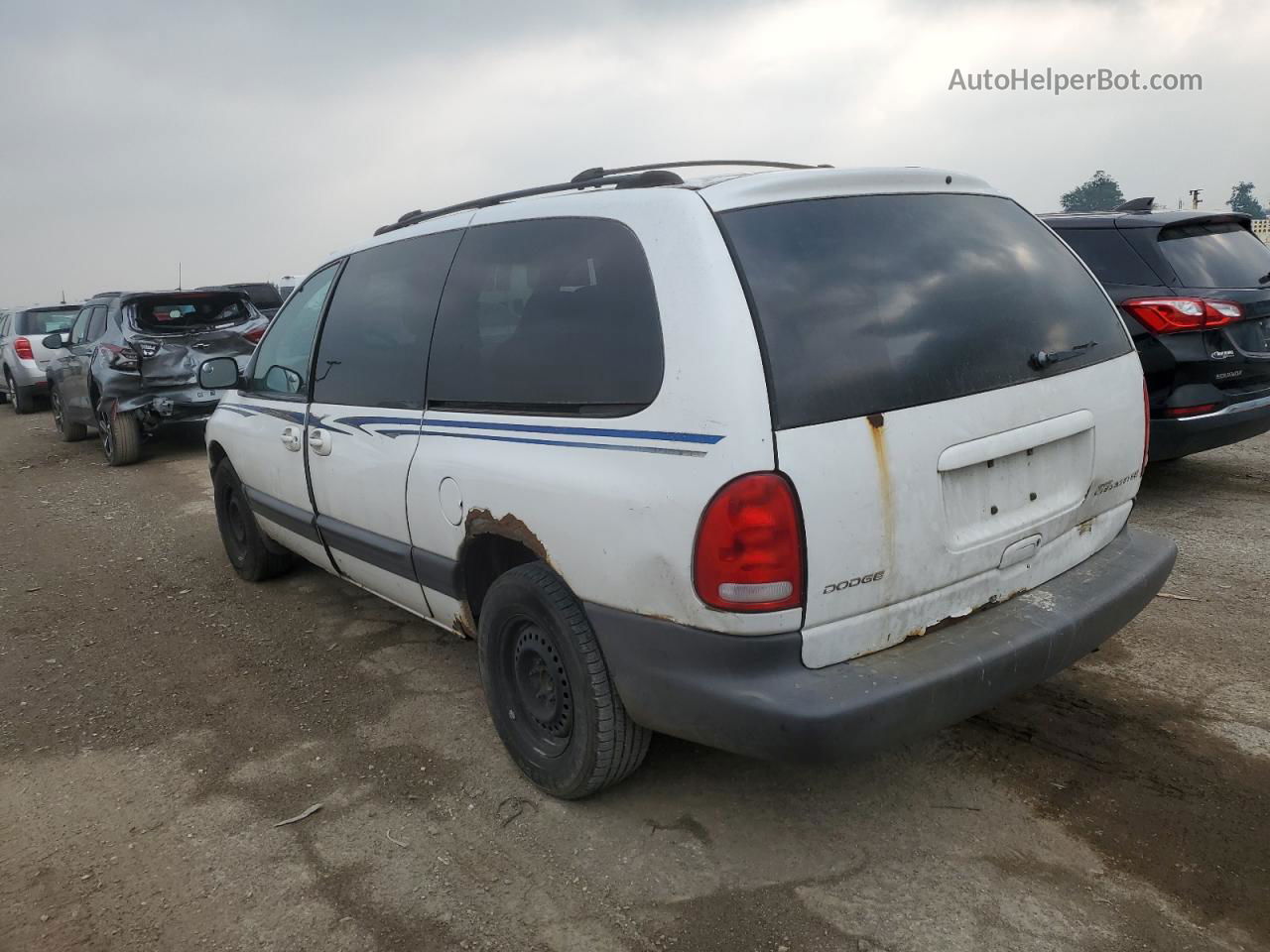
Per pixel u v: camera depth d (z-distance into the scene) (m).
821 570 2.30
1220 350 5.47
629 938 2.43
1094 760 3.09
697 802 3.00
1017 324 2.77
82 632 4.90
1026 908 2.45
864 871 2.63
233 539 5.59
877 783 3.04
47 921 2.63
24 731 3.79
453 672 4.11
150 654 4.54
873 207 2.72
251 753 3.52
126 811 3.17
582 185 3.32
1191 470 6.71
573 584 2.70
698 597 2.34
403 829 2.97
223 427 5.14
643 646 2.52
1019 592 2.77
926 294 2.62
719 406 2.29
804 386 2.31
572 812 2.99
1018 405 2.66
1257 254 6.00
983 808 2.87
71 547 6.64
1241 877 2.51
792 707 2.26
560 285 2.86
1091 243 6.00
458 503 3.11
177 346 9.75
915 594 2.48
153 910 2.65
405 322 3.57
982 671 2.45
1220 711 3.34
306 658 4.36
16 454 11.38
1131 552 3.12
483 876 2.71
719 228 2.46
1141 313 5.62
